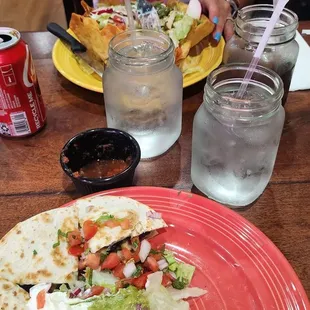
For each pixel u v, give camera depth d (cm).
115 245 79
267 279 72
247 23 101
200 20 130
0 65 91
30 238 77
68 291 73
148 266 77
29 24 230
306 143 103
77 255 77
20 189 94
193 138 87
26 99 100
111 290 73
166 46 96
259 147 81
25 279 73
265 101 77
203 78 118
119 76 92
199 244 80
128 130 98
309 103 114
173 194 86
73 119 112
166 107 96
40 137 107
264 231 84
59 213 81
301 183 94
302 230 84
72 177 85
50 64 130
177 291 74
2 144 105
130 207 82
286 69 104
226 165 84
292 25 100
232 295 72
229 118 78
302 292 69
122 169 95
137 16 127
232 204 89
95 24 118
